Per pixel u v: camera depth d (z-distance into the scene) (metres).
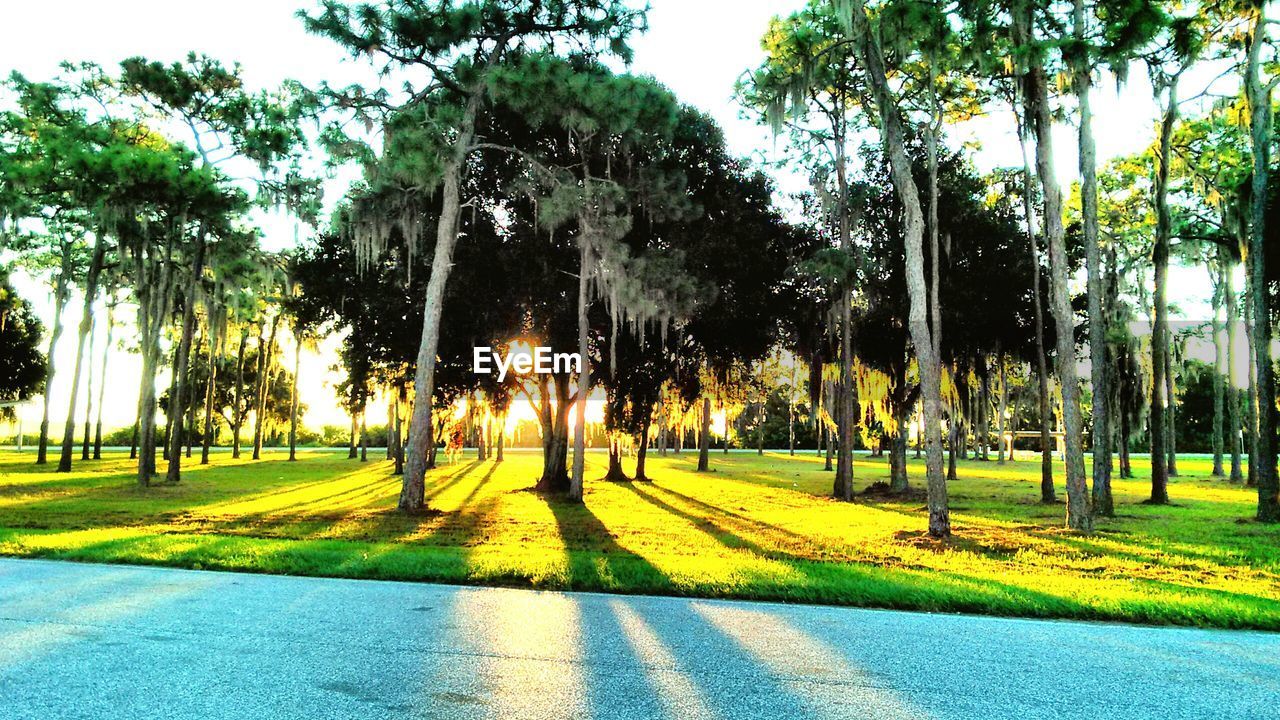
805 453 75.81
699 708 4.40
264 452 66.62
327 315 24.14
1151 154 25.91
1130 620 6.95
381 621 6.41
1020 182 24.70
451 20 17.08
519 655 5.43
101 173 21.58
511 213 21.86
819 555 10.69
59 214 28.61
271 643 5.69
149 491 22.31
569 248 21.42
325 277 22.77
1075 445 14.63
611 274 18.14
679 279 18.88
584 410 20.27
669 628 6.26
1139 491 26.38
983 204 24.12
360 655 5.39
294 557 9.53
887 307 23.11
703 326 23.81
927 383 13.62
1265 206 16.80
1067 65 15.44
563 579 8.27
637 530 13.59
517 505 18.94
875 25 15.09
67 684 4.71
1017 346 24.09
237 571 8.89
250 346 60.44
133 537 11.14
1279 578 9.34
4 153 22.92
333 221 18.36
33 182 21.69
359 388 27.66
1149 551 11.66
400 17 16.61
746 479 32.78
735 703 4.50
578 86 16.22
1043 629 6.49
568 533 12.98
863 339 24.25
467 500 20.53
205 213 23.78
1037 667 5.35
